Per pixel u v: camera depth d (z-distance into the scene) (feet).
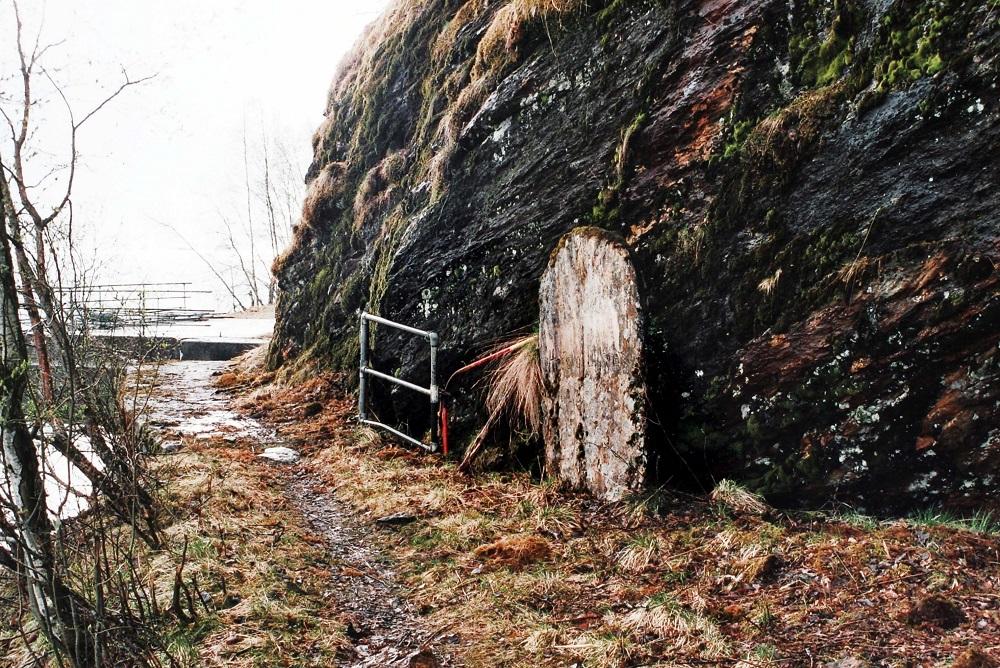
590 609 11.09
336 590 12.47
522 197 18.75
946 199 12.45
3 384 7.79
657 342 15.33
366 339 22.11
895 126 13.03
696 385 14.83
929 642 9.02
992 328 11.92
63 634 8.43
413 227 21.43
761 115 14.99
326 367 26.43
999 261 11.85
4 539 8.21
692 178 15.67
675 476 14.62
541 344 16.21
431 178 22.56
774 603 10.45
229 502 15.56
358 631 11.21
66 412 9.17
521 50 19.89
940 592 9.97
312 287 29.78
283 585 12.22
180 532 13.53
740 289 14.49
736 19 15.58
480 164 20.16
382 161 27.50
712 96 15.66
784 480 13.64
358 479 17.58
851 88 13.69
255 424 23.00
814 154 13.94
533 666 9.80
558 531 13.80
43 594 8.42
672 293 15.46
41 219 8.30
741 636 9.84
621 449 14.53
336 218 30.07
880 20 13.53
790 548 11.73
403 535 14.58
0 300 7.89
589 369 15.17
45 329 8.56
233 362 35.37
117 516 11.51
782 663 9.07
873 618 9.70
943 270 12.34
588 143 17.72
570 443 15.48
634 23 17.37
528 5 19.45
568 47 18.62
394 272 21.57
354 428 21.44
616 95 17.34
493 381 18.16
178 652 10.09
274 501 16.28
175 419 22.90
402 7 29.84
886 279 12.84
